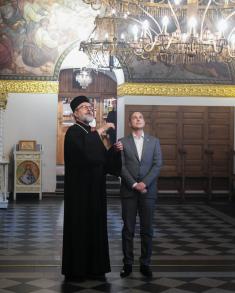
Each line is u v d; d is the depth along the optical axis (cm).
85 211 833
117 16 1445
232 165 2094
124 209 855
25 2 2023
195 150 2108
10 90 2030
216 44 1287
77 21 2041
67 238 833
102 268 841
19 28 2023
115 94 2545
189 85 2095
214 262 984
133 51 1407
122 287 800
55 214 1612
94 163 830
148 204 849
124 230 860
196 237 1255
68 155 832
